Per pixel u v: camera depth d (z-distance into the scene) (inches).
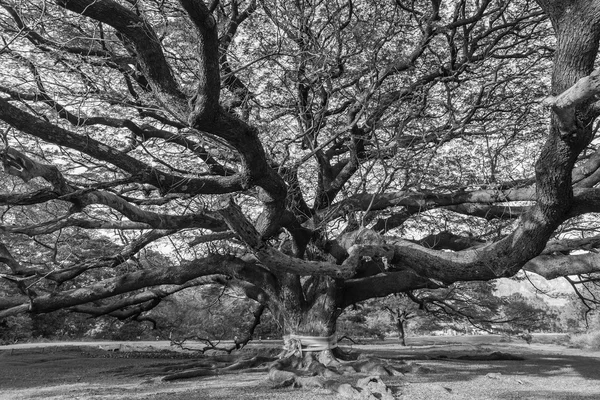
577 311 1740.9
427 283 536.7
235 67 491.8
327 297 540.4
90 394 392.5
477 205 554.9
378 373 485.4
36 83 425.1
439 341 1499.8
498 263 361.7
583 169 441.1
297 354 528.7
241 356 617.3
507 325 1309.1
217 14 517.0
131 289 574.2
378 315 1547.7
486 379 467.8
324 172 572.1
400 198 529.3
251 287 631.2
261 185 376.8
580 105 256.1
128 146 535.8
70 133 350.3
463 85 555.5
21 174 331.9
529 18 530.9
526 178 510.3
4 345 1158.3
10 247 711.1
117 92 488.1
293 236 509.7
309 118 516.7
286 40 486.0
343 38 498.9
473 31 553.0
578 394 386.3
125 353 869.8
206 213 434.3
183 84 451.2
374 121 464.1
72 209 399.5
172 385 440.1
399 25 528.4
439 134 496.1
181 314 1364.4
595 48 252.4
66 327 1491.1
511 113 532.1
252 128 313.3
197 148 495.8
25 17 397.1
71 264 603.8
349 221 529.3
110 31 468.8
